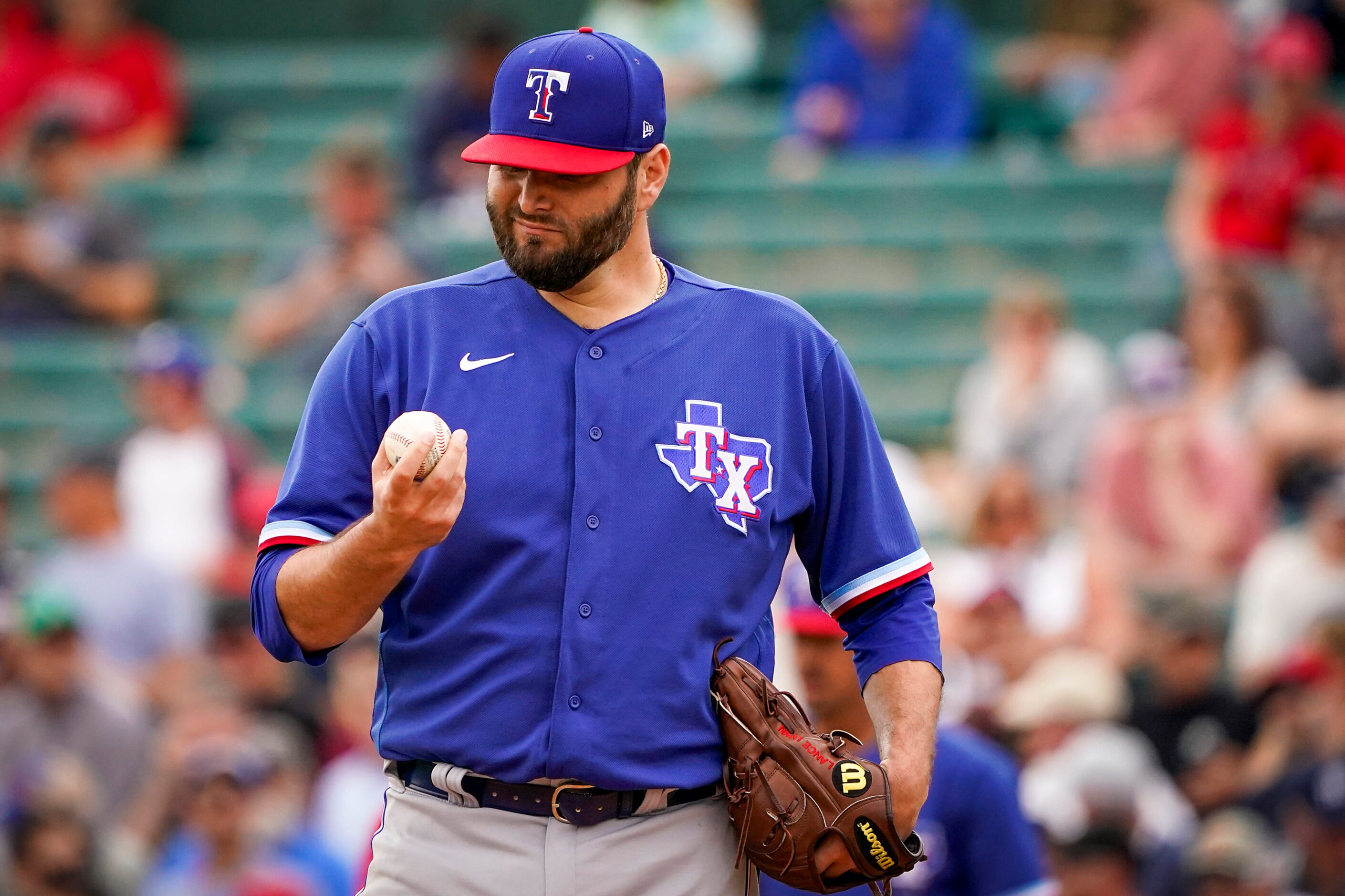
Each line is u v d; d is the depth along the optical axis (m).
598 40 9.27
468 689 9.15
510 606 9.11
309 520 9.32
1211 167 33.56
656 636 9.14
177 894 22.02
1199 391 29.34
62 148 35.66
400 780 9.59
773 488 9.52
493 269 9.83
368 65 42.19
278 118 41.47
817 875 9.26
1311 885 22.09
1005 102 40.06
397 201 37.12
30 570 27.75
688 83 40.12
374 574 8.63
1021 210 36.03
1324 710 23.31
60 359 33.91
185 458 29.03
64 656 24.12
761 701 9.33
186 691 24.95
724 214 36.53
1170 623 25.11
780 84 41.69
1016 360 29.94
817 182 36.31
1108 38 43.53
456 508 8.53
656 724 9.12
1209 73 37.25
